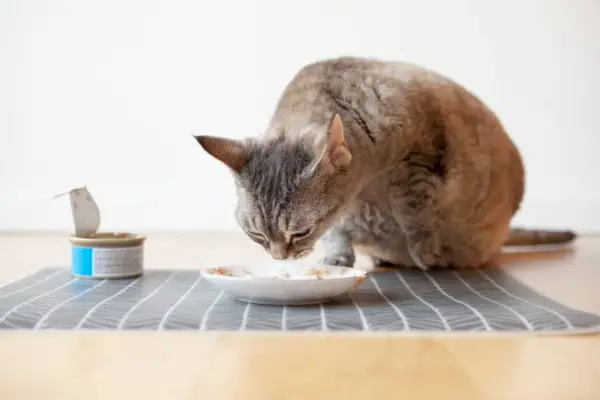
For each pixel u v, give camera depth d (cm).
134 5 450
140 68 453
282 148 232
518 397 133
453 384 139
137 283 240
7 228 450
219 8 451
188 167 455
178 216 453
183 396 131
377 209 276
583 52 447
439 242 281
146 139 455
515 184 308
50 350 161
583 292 240
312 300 205
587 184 454
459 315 194
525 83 450
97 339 169
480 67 450
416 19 449
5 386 137
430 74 287
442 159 272
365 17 450
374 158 252
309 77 267
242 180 230
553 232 371
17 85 452
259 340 169
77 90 453
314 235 232
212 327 179
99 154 456
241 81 455
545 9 445
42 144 455
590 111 450
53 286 233
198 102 455
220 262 309
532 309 202
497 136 292
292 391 134
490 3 446
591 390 137
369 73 268
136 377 142
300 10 451
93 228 256
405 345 166
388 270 284
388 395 133
